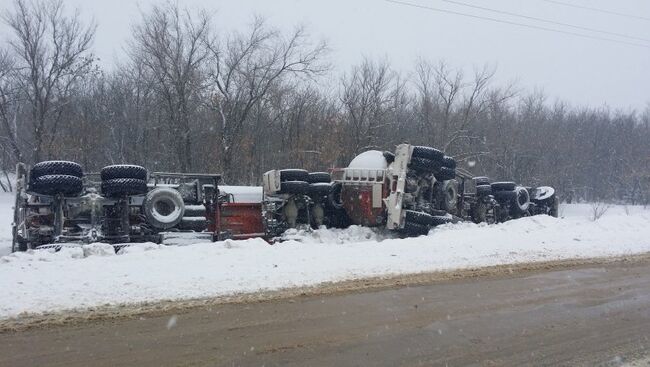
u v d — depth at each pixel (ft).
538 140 160.45
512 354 19.49
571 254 41.52
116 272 28.37
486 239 44.57
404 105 135.54
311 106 115.55
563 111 194.59
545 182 155.12
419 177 53.42
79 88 116.16
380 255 36.60
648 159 180.96
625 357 19.48
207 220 45.83
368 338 20.86
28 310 22.36
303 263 32.81
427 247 40.11
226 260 32.27
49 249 35.42
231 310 23.82
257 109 109.19
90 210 40.70
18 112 119.65
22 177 41.22
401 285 29.73
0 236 52.21
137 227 42.47
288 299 25.93
